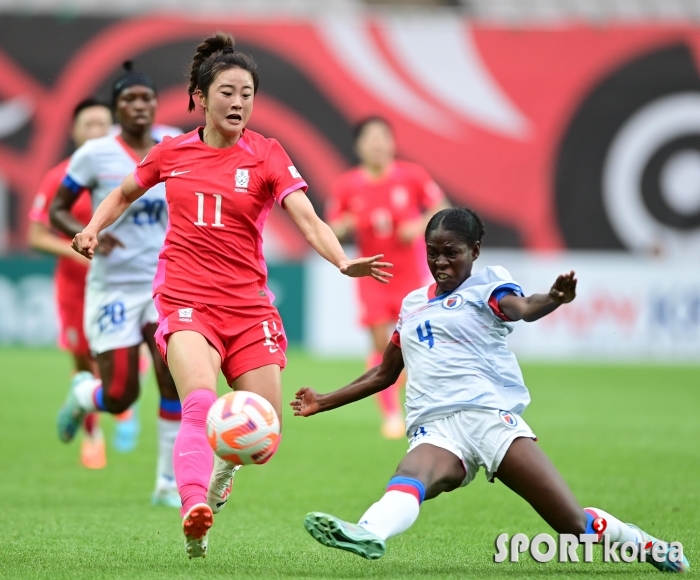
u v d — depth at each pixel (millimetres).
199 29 78438
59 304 39125
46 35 77375
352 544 17969
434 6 85812
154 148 21781
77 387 32062
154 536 24109
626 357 77688
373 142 46688
